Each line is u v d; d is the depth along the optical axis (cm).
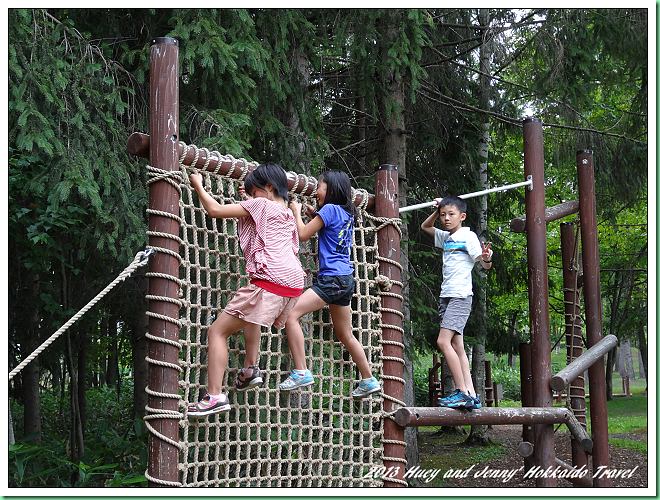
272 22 546
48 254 588
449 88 979
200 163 316
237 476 319
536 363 496
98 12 544
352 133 958
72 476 510
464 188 1041
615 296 1709
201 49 445
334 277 350
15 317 667
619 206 1199
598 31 882
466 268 412
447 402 401
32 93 407
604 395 590
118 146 463
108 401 1114
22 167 544
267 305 301
